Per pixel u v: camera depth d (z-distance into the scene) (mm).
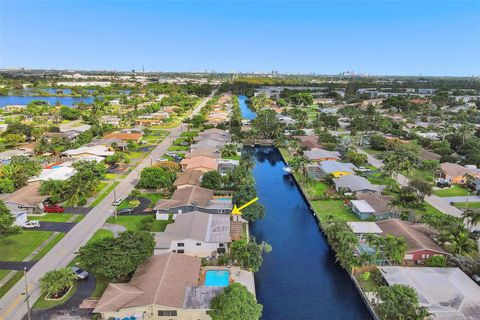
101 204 101938
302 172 130250
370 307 62438
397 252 70438
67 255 74938
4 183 105688
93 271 63031
